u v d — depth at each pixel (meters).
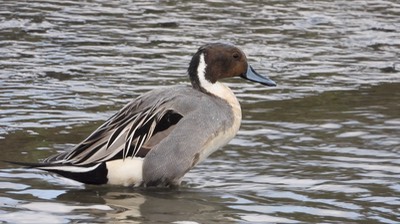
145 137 11.51
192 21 20.77
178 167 11.56
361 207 10.97
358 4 22.45
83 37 19.27
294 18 21.14
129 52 18.28
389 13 21.64
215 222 10.40
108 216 10.54
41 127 13.81
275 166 12.45
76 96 15.45
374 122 14.34
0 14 20.78
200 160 11.78
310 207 10.95
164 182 11.59
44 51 18.14
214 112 11.79
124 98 15.42
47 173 12.00
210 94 12.22
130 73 16.88
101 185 11.61
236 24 20.56
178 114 11.62
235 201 11.16
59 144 13.06
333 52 18.62
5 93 15.46
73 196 11.21
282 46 18.94
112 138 11.44
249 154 12.92
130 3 22.42
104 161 11.37
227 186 11.72
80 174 11.29
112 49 18.47
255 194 11.41
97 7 21.92
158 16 21.20
